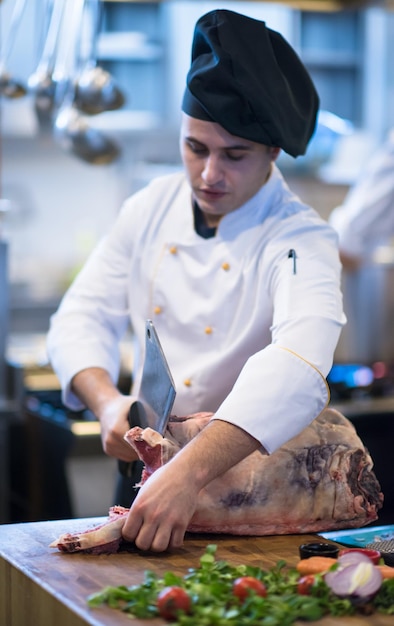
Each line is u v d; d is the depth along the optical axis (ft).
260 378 6.32
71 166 19.33
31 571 5.68
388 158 14.47
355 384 13.85
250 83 6.68
